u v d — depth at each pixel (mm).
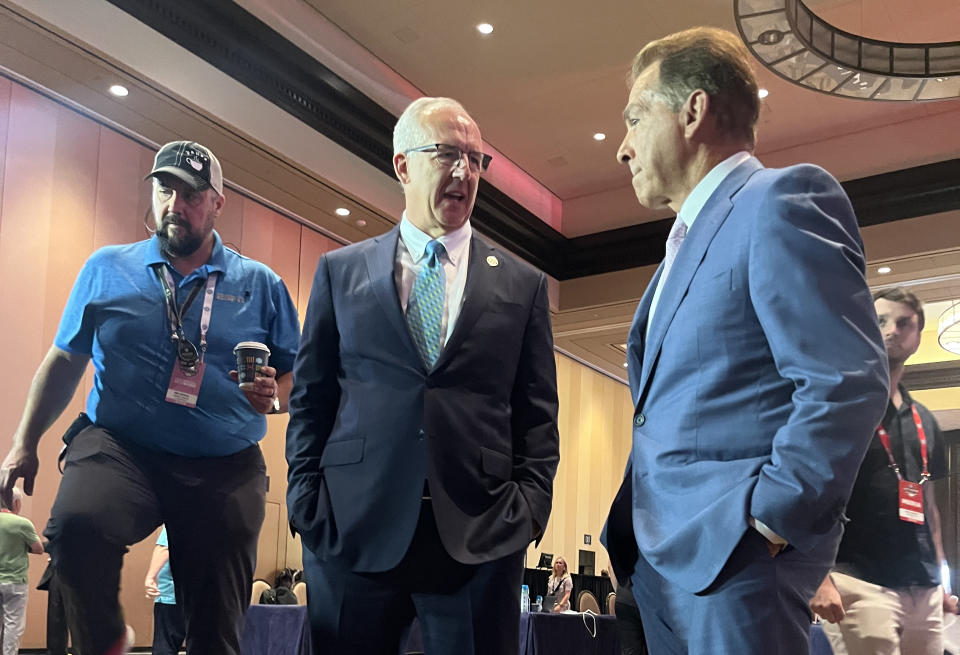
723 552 1326
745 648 1310
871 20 7766
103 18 6254
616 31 7988
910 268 9742
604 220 11359
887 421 3238
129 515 2535
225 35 7055
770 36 5746
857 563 3121
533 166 10766
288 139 7789
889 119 9648
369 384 1904
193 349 2686
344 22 7996
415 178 2055
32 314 6449
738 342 1438
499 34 8094
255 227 8328
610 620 5703
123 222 7121
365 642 1853
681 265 1557
